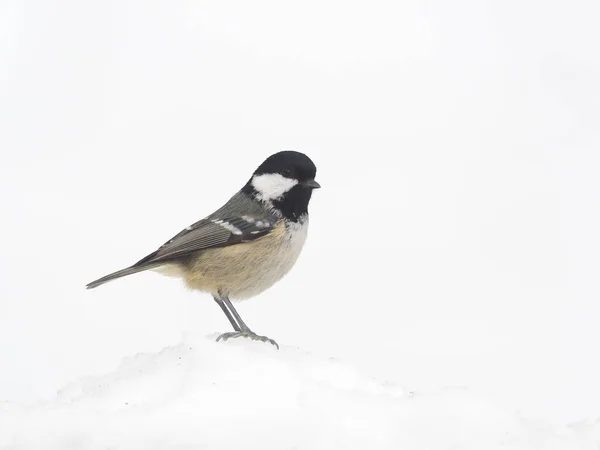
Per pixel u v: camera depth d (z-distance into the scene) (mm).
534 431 6609
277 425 6344
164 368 7086
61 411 6461
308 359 7551
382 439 6312
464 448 6285
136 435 6195
